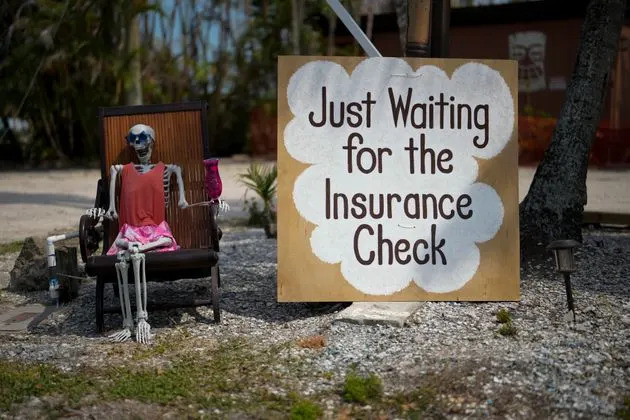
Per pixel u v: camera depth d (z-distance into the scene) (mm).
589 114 6918
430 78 5992
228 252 8938
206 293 6867
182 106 6441
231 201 15211
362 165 5922
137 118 6426
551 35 22094
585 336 5109
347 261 5883
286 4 27672
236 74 29312
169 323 5945
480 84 6023
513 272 5973
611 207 12258
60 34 20250
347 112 5926
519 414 4020
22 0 20891
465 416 4035
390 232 5918
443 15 6941
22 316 6320
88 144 26328
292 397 4332
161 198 6043
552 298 5988
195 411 4188
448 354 4844
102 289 5777
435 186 5965
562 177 6922
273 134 28422
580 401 4109
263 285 7102
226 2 29953
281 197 5859
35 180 20672
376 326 5445
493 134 6027
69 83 24281
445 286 5930
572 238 6934
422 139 5977
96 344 5449
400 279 5902
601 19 6891
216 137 28938
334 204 5895
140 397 4359
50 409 4203
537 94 22469
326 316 5883
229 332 5652
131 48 21016
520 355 4719
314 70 5906
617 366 4578
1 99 23031
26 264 7250
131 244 5613
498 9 22312
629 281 6402
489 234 5984
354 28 6484
